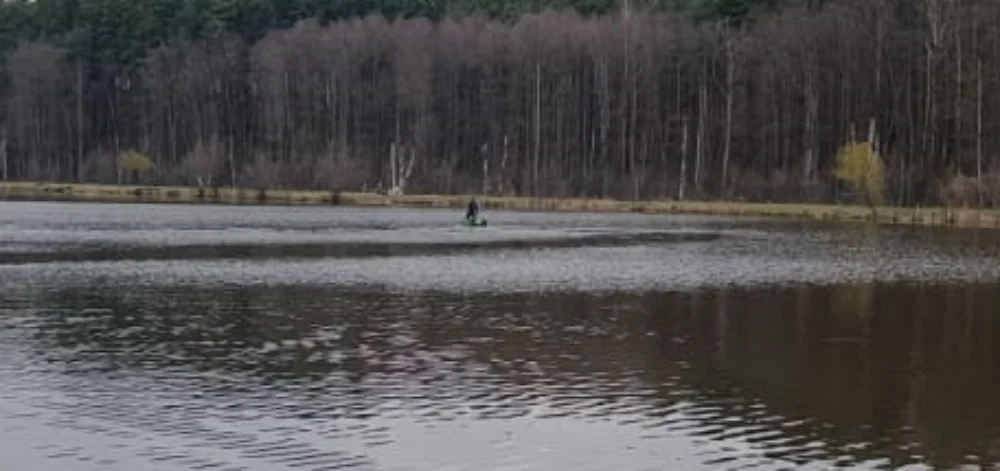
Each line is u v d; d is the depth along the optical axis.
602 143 130.00
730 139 125.12
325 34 143.62
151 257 51.78
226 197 122.62
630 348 28.19
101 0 161.62
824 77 119.12
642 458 18.28
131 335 29.30
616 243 64.12
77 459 17.80
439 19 163.50
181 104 144.62
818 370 25.56
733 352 27.77
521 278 44.50
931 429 20.16
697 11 142.88
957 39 103.94
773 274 47.44
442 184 128.38
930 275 47.50
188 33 152.75
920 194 103.75
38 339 28.52
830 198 110.75
